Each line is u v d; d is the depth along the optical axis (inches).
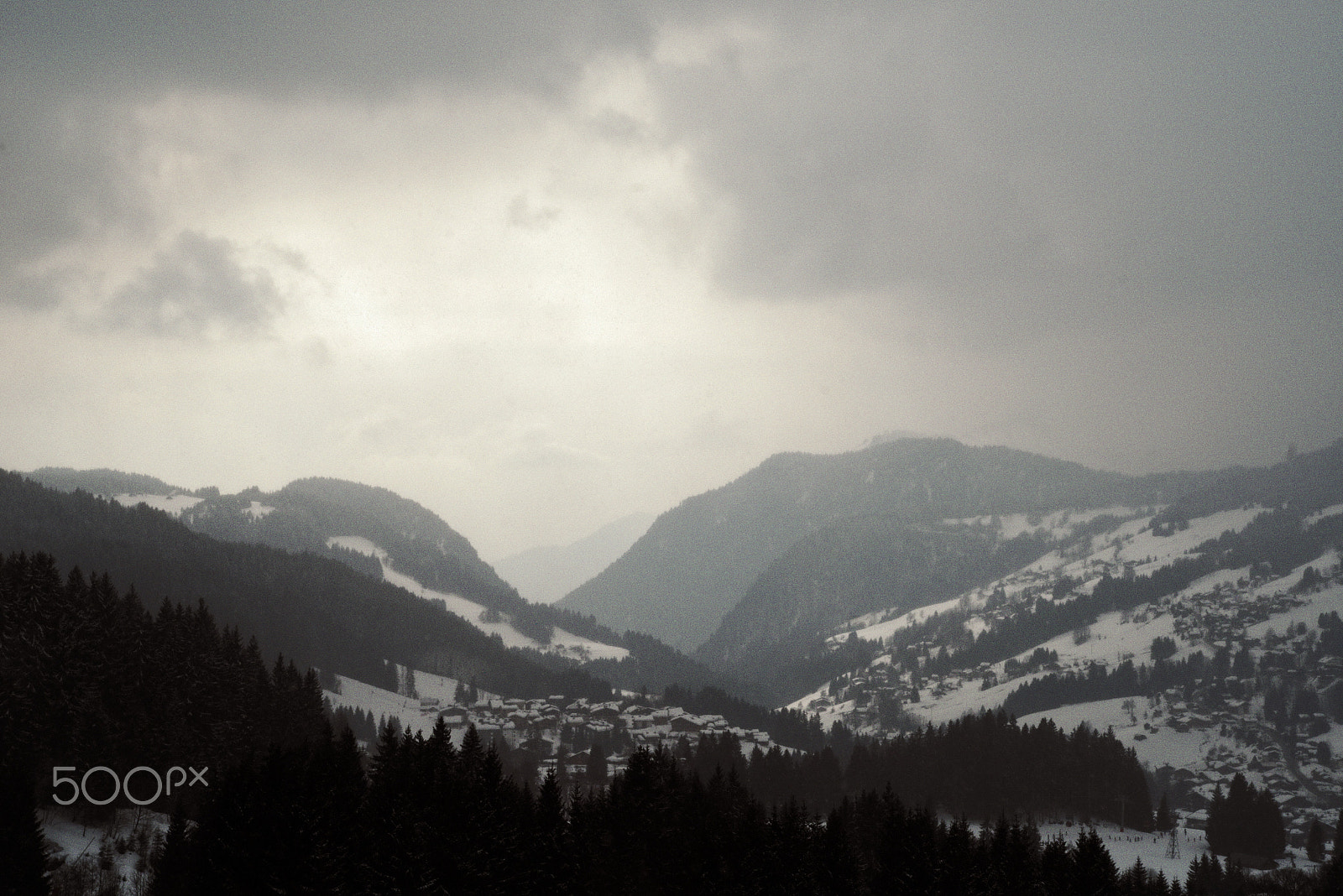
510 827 4153.5
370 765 4633.4
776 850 4601.4
